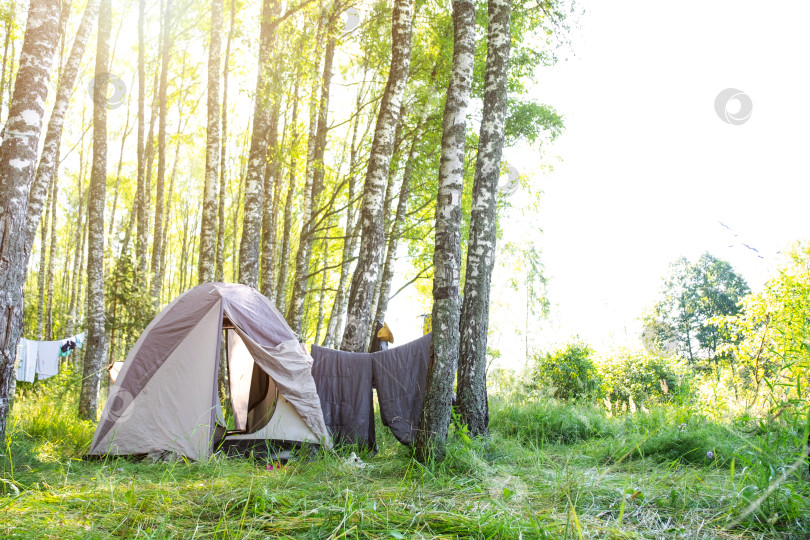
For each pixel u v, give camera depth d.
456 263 5.66
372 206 8.99
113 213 19.28
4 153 5.09
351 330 8.66
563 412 7.91
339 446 6.71
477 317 6.65
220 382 10.70
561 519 3.39
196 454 6.00
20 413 7.78
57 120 7.62
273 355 6.63
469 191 15.07
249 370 8.95
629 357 13.55
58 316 23.22
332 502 3.60
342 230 18.80
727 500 3.74
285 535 3.05
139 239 14.94
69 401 10.32
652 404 9.53
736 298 32.78
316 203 14.91
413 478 4.74
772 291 10.09
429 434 5.17
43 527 3.12
